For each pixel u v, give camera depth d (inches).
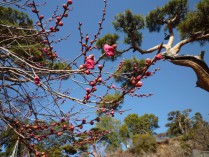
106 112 86.2
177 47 353.4
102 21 100.1
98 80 74.9
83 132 97.4
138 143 992.2
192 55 310.8
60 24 89.0
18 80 107.1
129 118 1391.5
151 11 473.7
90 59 72.2
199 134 813.9
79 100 80.5
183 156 828.0
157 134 1384.1
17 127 97.0
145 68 65.7
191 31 379.2
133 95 97.0
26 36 107.0
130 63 385.1
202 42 419.2
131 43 462.6
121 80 337.7
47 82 85.4
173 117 1510.8
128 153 961.5
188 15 388.2
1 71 101.3
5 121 93.8
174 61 317.4
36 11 88.9
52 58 92.1
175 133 1397.6
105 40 440.8
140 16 470.6
